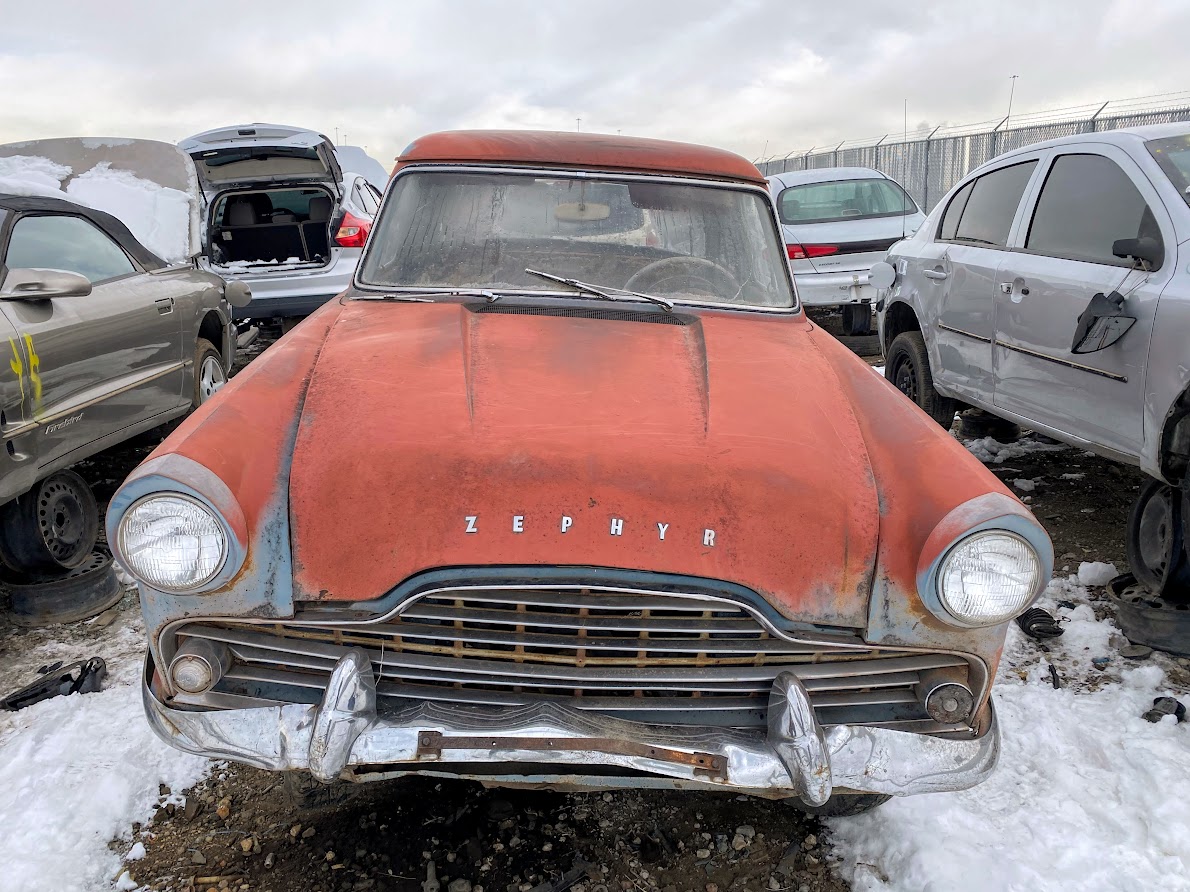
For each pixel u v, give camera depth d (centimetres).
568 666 204
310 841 248
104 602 378
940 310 532
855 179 965
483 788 271
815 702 212
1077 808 261
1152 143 405
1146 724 299
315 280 765
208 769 275
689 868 244
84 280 366
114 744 283
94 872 235
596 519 201
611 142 348
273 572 200
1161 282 353
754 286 321
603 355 263
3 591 399
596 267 317
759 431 228
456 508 202
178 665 201
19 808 253
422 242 320
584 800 268
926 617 205
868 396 258
